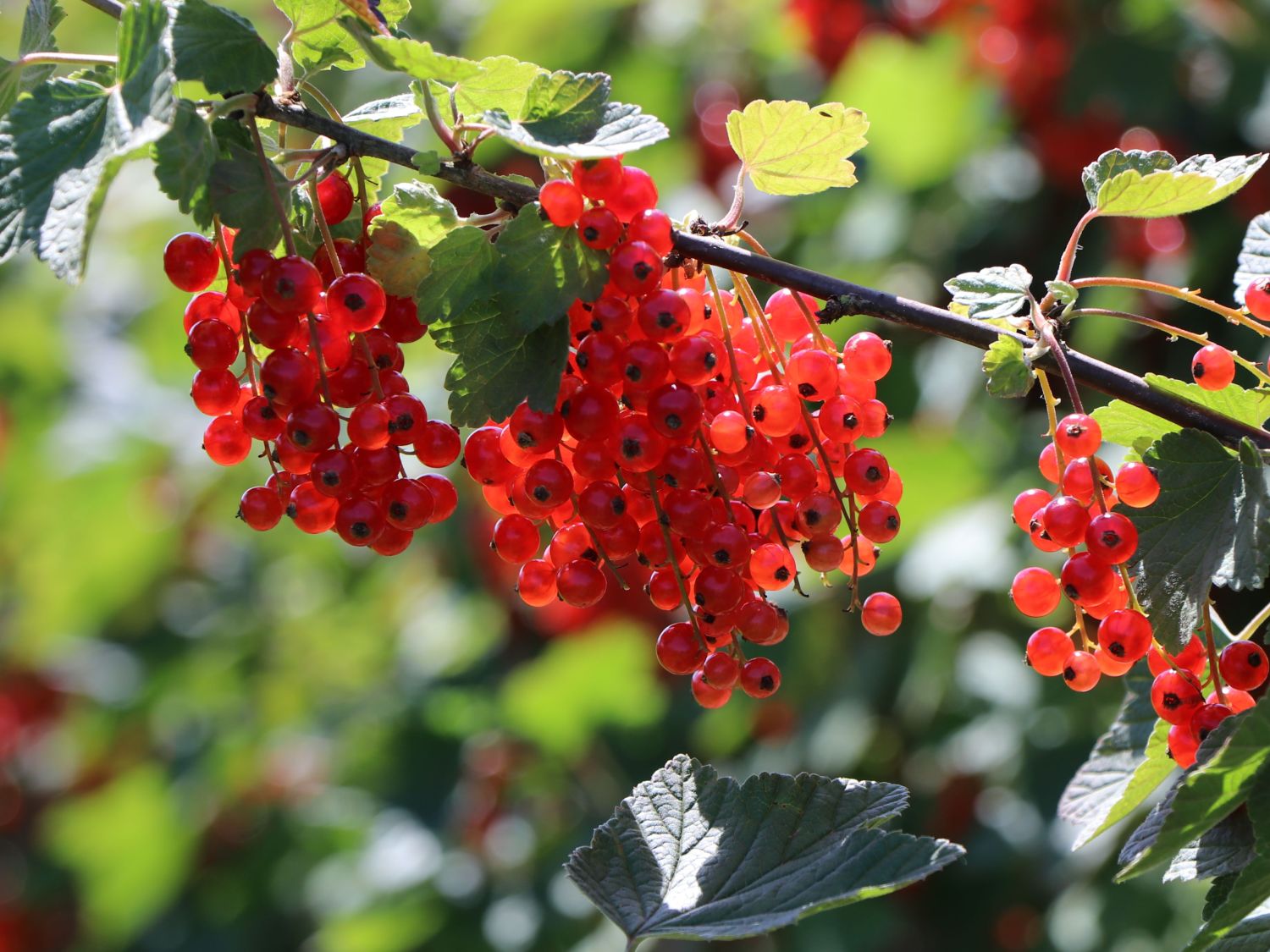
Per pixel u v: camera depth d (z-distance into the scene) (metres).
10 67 2.08
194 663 6.38
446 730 5.72
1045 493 2.06
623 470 1.95
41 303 6.32
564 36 5.42
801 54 5.36
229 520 6.22
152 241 6.18
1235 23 4.66
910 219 5.02
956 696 4.95
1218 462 1.93
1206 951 1.95
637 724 5.57
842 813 2.01
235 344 1.96
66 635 6.66
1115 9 4.74
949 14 4.94
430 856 5.43
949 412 4.70
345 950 5.41
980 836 4.91
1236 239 4.47
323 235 1.95
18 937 7.32
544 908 5.26
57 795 7.48
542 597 2.09
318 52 2.13
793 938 5.02
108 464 5.79
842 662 4.96
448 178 1.97
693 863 1.99
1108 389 2.03
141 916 6.27
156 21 1.72
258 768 6.20
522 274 1.87
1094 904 4.91
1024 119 4.93
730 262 2.01
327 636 6.36
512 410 1.88
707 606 1.88
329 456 1.87
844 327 4.89
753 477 1.92
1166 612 1.90
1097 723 4.71
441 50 5.71
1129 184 2.04
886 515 1.99
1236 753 1.66
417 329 2.08
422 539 5.78
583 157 1.78
